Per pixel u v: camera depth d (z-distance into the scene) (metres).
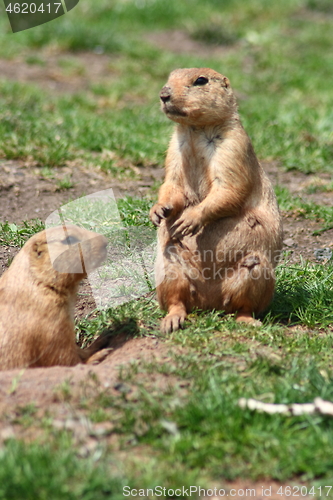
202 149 9.20
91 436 6.17
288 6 32.62
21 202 13.16
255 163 9.36
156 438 6.21
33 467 5.61
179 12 30.80
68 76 22.83
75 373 7.28
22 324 8.15
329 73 25.00
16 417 6.43
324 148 17.42
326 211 13.50
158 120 18.70
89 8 30.05
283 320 9.41
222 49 27.94
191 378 7.18
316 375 7.17
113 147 16.12
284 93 22.89
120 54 25.73
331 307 9.47
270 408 6.52
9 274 8.45
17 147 15.20
